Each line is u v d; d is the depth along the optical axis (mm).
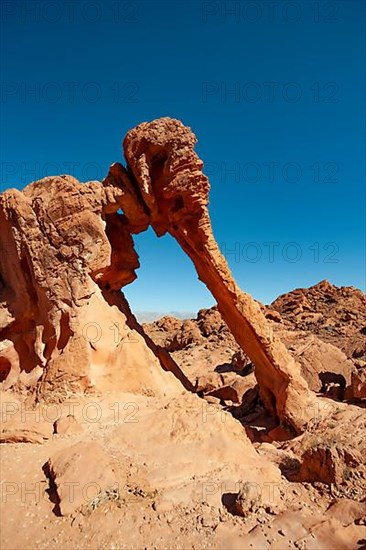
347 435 14438
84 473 9859
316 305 55781
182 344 46875
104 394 15086
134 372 16016
